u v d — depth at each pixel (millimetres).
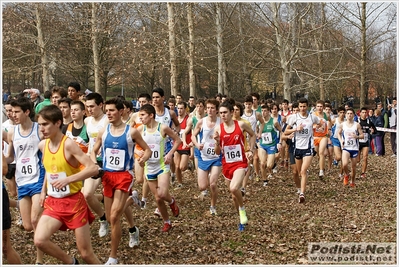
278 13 22203
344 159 12117
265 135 12117
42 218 5316
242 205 7961
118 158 6391
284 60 21094
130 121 9344
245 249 7125
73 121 7980
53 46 26328
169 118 10047
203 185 8945
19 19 24016
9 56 25750
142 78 33031
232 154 7996
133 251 6938
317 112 12820
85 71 29875
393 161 17797
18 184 6398
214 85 34969
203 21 23922
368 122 14477
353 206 9992
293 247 7203
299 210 9617
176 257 6734
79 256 6668
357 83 35219
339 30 25125
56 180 5188
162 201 7684
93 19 21875
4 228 5418
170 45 18344
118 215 6250
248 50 26188
